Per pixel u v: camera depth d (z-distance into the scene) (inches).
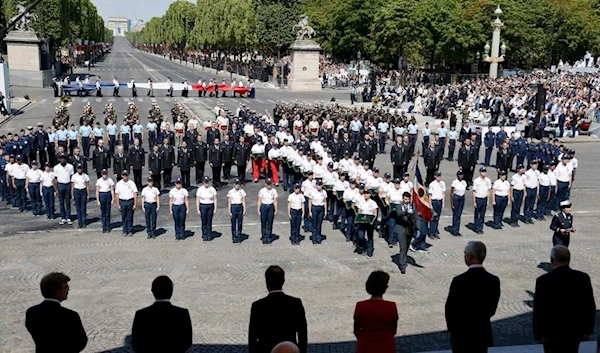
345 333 493.0
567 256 338.6
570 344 332.5
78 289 592.1
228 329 501.0
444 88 2524.6
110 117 1462.8
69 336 285.7
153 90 2962.6
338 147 1315.2
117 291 588.1
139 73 4271.7
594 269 682.2
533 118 1624.0
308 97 2925.7
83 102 2431.1
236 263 683.4
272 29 3937.0
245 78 4035.4
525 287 618.5
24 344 468.4
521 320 529.0
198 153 1154.0
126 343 474.3
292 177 1088.8
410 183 778.8
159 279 298.2
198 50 5964.6
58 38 3395.7
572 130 1859.0
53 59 3590.1
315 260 701.3
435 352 429.4
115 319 520.7
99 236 791.7
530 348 429.4
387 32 3161.9
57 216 902.4
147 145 1617.9
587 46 3846.0
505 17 3245.6
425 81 3240.7
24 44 2881.4
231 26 4384.8
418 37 3154.5
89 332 493.7
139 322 290.7
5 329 496.4
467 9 3415.4
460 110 2132.1
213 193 771.4
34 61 2908.5
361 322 314.8
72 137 1326.3
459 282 337.7
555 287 332.8
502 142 1311.5
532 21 3602.4
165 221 880.3
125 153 1083.3
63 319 286.5
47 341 282.5
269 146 1181.7
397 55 3526.1
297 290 595.5
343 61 4399.6
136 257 700.0
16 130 1696.6
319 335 488.1
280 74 3683.6
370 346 309.3
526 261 709.3
